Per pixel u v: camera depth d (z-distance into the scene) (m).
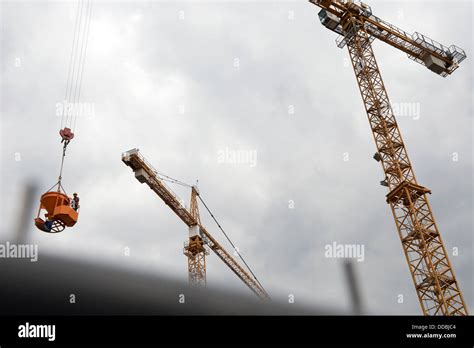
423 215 69.62
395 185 73.94
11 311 24.81
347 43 89.31
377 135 79.12
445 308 62.00
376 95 82.31
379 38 92.75
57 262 26.45
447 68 96.06
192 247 114.31
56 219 38.91
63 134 45.97
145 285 26.81
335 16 91.00
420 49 94.19
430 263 65.38
